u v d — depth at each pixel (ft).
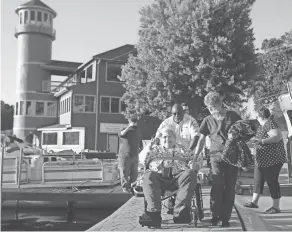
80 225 31.14
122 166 29.35
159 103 73.82
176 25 72.38
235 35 70.08
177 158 15.11
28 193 33.73
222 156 14.21
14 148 38.86
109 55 100.48
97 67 100.58
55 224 31.22
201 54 69.77
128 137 29.27
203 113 72.84
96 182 37.99
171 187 14.76
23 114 118.01
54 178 37.88
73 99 99.35
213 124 14.98
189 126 16.58
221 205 14.62
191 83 71.00
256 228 13.33
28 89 121.19
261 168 17.26
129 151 29.25
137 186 16.12
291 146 26.81
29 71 122.83
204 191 27.81
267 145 17.08
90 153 46.93
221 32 70.74
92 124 99.86
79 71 115.65
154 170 15.06
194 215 14.76
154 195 14.32
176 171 14.84
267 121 17.21
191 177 14.30
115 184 39.63
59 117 115.55
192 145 15.79
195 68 69.67
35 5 122.42
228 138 14.33
